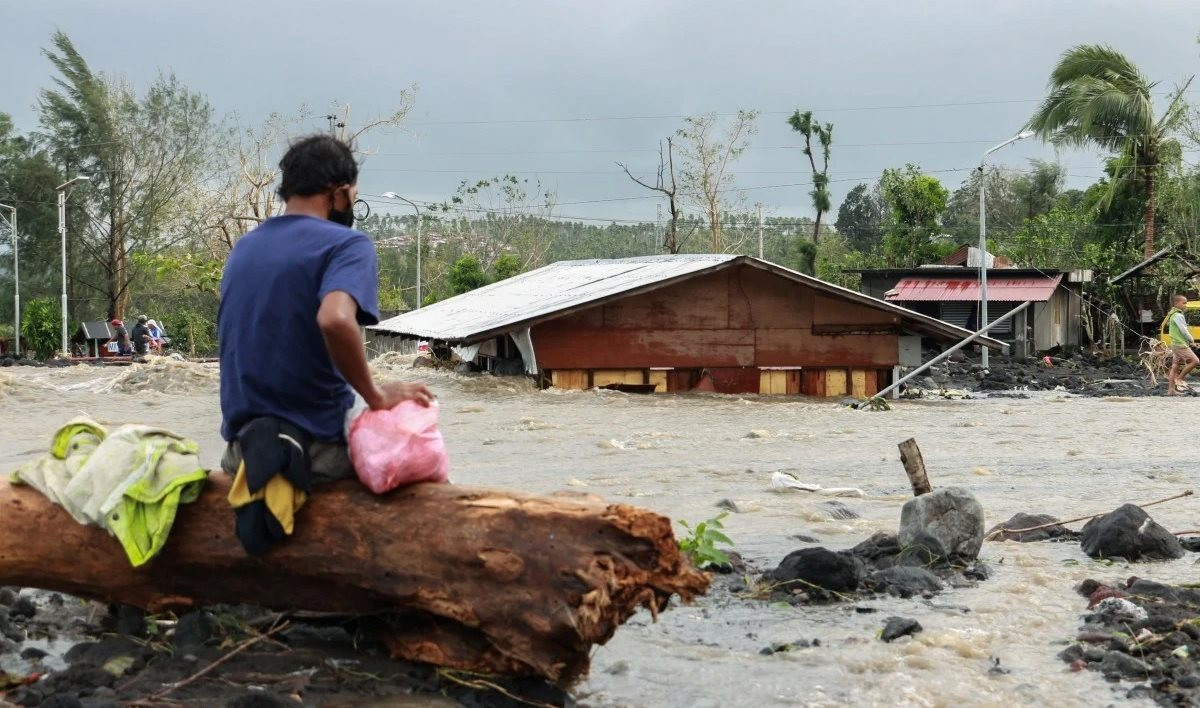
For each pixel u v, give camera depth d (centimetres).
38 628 562
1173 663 523
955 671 523
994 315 4278
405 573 484
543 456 1330
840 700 486
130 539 488
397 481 488
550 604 463
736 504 970
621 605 466
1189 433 1633
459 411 1830
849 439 1530
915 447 770
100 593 527
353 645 534
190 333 5588
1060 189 7769
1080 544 812
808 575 670
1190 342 2514
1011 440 1534
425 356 2773
